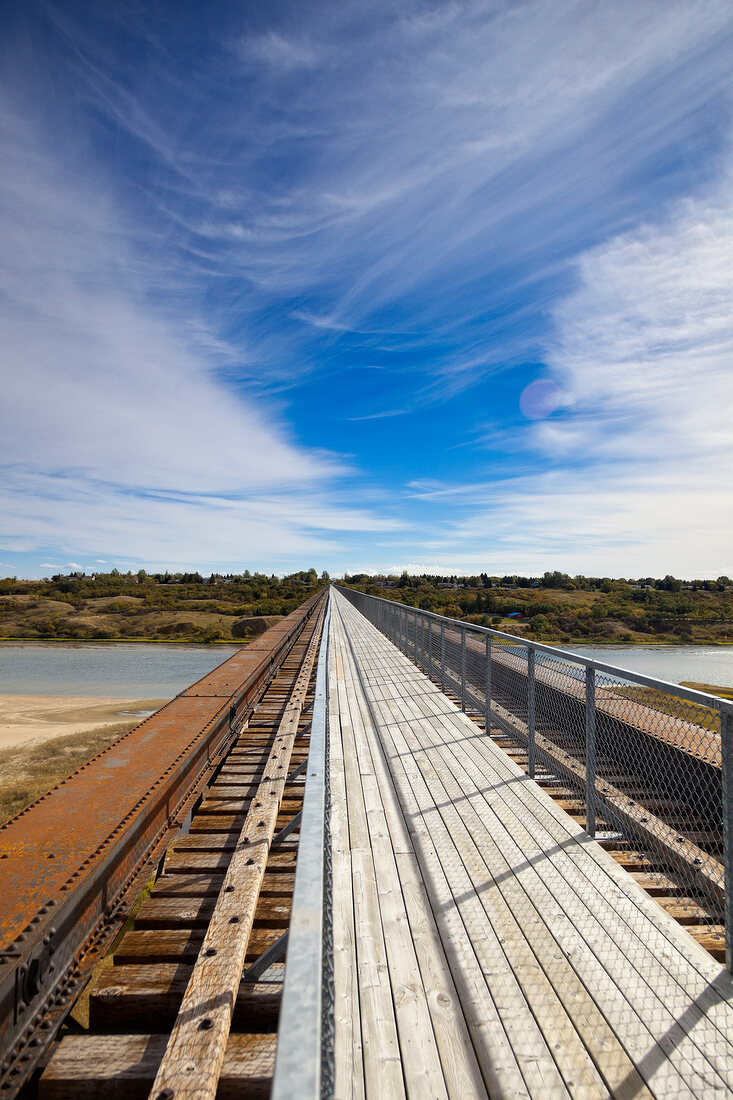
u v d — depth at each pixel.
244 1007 2.15
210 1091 1.59
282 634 11.59
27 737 21.94
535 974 2.21
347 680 8.18
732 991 2.15
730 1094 1.70
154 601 124.75
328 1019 1.38
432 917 2.58
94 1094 1.76
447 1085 1.71
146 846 2.75
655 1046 1.87
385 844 3.27
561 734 5.14
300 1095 0.73
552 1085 1.72
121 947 2.49
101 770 3.16
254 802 3.71
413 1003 2.05
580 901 2.72
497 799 3.91
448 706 6.58
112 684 43.41
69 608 117.19
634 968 2.26
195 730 4.05
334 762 4.66
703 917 3.04
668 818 3.99
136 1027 2.15
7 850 2.23
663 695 3.10
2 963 1.58
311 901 1.12
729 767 2.36
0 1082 1.52
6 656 65.25
